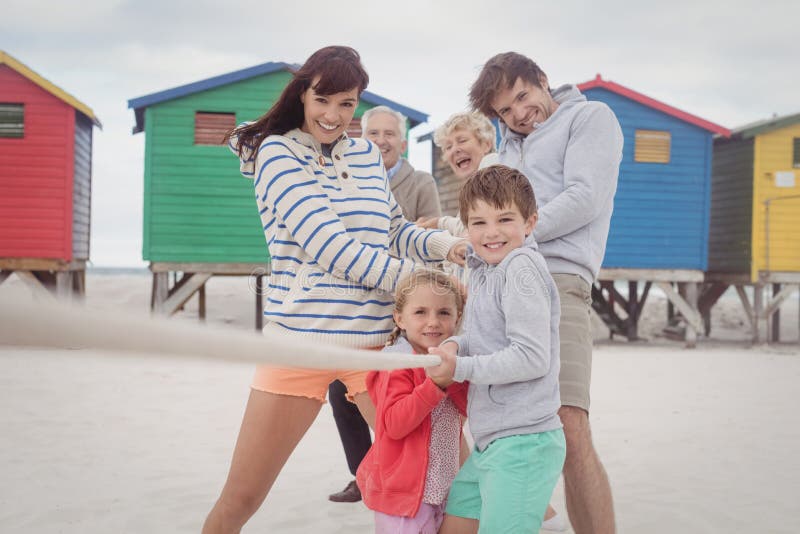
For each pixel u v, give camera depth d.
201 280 14.53
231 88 14.65
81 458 4.81
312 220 2.38
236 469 2.45
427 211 4.86
